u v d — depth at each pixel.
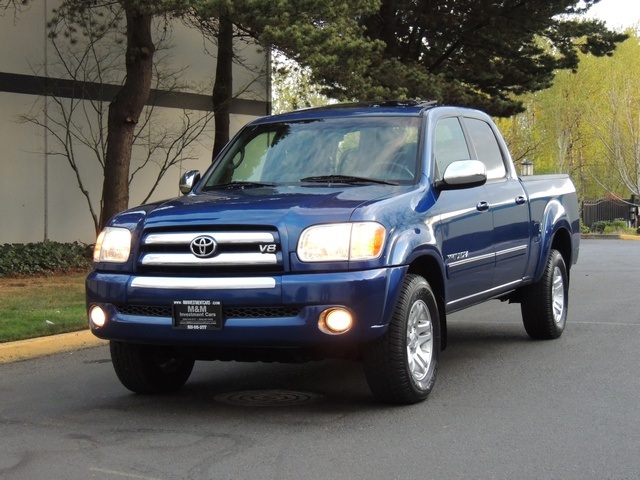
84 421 5.98
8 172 17.53
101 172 19.17
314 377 7.47
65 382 7.48
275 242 5.64
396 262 5.81
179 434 5.57
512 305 12.55
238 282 5.63
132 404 6.52
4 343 8.88
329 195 6.10
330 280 5.55
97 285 6.08
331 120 7.31
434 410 6.12
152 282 5.85
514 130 53.16
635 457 4.97
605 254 24.73
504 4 25.50
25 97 17.77
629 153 48.78
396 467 4.79
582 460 4.91
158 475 4.70
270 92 22.80
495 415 5.97
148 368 6.64
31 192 17.94
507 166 8.34
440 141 7.21
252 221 5.69
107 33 18.88
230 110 21.81
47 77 18.06
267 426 5.74
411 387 6.11
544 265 8.79
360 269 5.64
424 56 27.12
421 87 21.25
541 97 51.38
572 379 7.18
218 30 17.73
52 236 18.33
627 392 6.67
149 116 19.00
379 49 16.12
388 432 5.54
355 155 6.92
